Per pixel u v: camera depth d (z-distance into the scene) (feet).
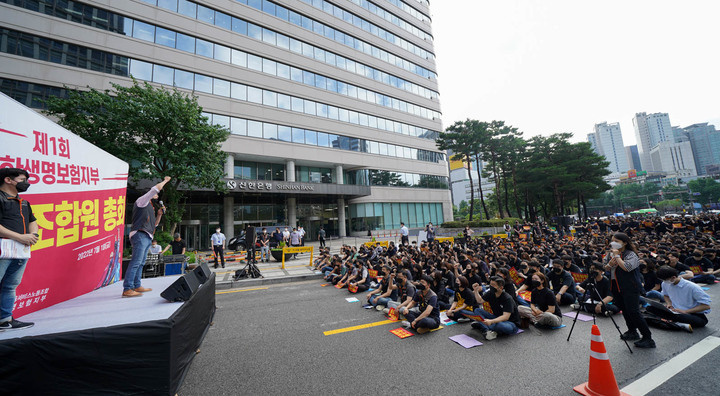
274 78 79.30
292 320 18.93
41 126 11.37
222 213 76.38
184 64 65.57
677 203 267.80
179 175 42.19
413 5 123.34
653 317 16.16
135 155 39.81
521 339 14.96
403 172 107.76
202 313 14.92
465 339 15.10
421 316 16.03
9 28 49.47
